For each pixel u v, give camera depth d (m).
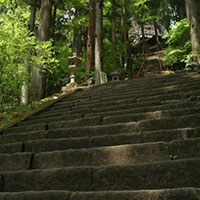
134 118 3.57
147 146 2.39
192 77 5.94
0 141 3.75
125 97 5.20
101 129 3.29
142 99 4.65
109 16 21.75
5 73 6.20
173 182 1.88
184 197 1.56
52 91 15.16
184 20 10.33
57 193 1.88
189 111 3.29
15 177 2.36
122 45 17.83
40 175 2.28
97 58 11.98
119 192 1.74
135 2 20.62
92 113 4.53
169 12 24.12
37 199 1.88
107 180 2.06
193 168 1.89
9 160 2.80
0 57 6.05
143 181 1.96
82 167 2.20
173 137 2.62
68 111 4.88
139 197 1.66
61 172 2.23
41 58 7.61
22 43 6.44
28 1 13.30
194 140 2.27
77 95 7.02
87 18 16.70
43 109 5.67
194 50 7.65
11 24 6.49
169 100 4.15
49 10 11.41
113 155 2.46
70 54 16.09
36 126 4.05
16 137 3.70
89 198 1.76
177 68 17.64
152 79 7.00
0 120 5.45
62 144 3.03
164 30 33.56
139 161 2.35
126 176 2.03
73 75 9.80
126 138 2.80
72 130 3.44
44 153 2.73
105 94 6.16
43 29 10.98
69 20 19.47
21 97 8.92
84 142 2.95
